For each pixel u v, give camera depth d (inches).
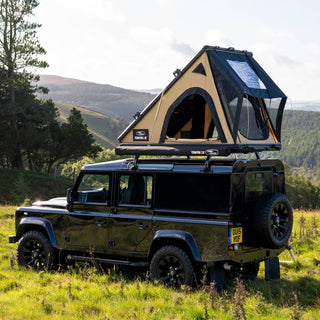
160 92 326.6
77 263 384.8
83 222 343.0
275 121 332.2
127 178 327.3
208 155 295.4
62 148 2325.3
